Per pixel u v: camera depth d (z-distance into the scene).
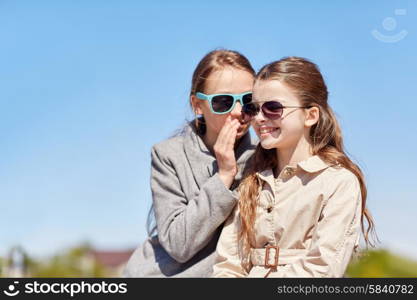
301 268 3.28
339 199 3.39
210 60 4.14
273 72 3.62
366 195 3.62
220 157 3.83
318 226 3.37
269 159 3.78
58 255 32.16
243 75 4.05
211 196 3.75
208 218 3.74
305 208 3.47
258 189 3.72
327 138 3.64
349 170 3.54
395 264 16.33
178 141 4.31
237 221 3.75
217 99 4.03
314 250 3.28
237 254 3.71
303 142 3.62
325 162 3.54
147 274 4.06
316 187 3.49
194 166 4.13
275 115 3.56
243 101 4.03
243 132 4.03
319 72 3.74
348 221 3.34
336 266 3.22
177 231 3.81
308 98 3.60
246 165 4.00
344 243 3.31
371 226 3.64
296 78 3.59
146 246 4.25
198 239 3.75
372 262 15.96
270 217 3.59
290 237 3.50
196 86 4.20
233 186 3.96
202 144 4.20
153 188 4.21
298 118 3.57
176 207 4.04
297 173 3.60
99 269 33.31
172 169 4.21
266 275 3.49
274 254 3.50
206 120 4.18
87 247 33.47
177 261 3.95
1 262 22.47
